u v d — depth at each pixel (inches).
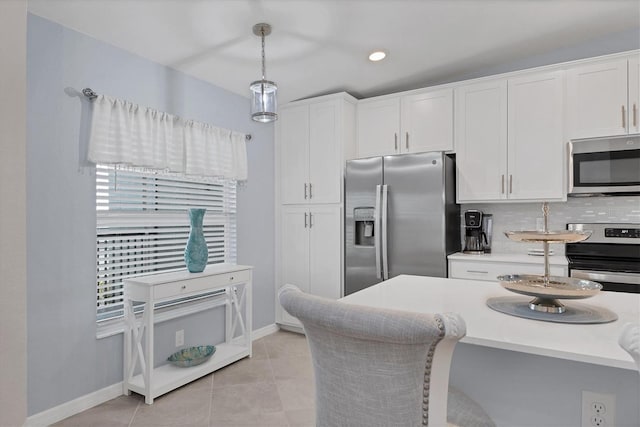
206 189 128.6
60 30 88.7
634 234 110.4
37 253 84.4
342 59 118.6
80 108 92.4
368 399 36.9
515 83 118.6
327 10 91.4
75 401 90.1
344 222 140.3
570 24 105.9
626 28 109.8
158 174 112.9
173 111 115.3
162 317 111.0
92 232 95.0
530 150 116.3
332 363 39.1
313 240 145.8
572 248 119.0
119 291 102.4
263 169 150.1
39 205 84.7
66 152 89.6
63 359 88.4
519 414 53.7
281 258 154.0
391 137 140.2
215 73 121.2
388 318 32.9
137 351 99.1
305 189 147.7
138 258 107.3
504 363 54.6
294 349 132.3
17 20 21.7
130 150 99.2
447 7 93.8
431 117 132.6
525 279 58.6
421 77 137.3
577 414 50.3
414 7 92.8
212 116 128.2
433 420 36.4
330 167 141.6
